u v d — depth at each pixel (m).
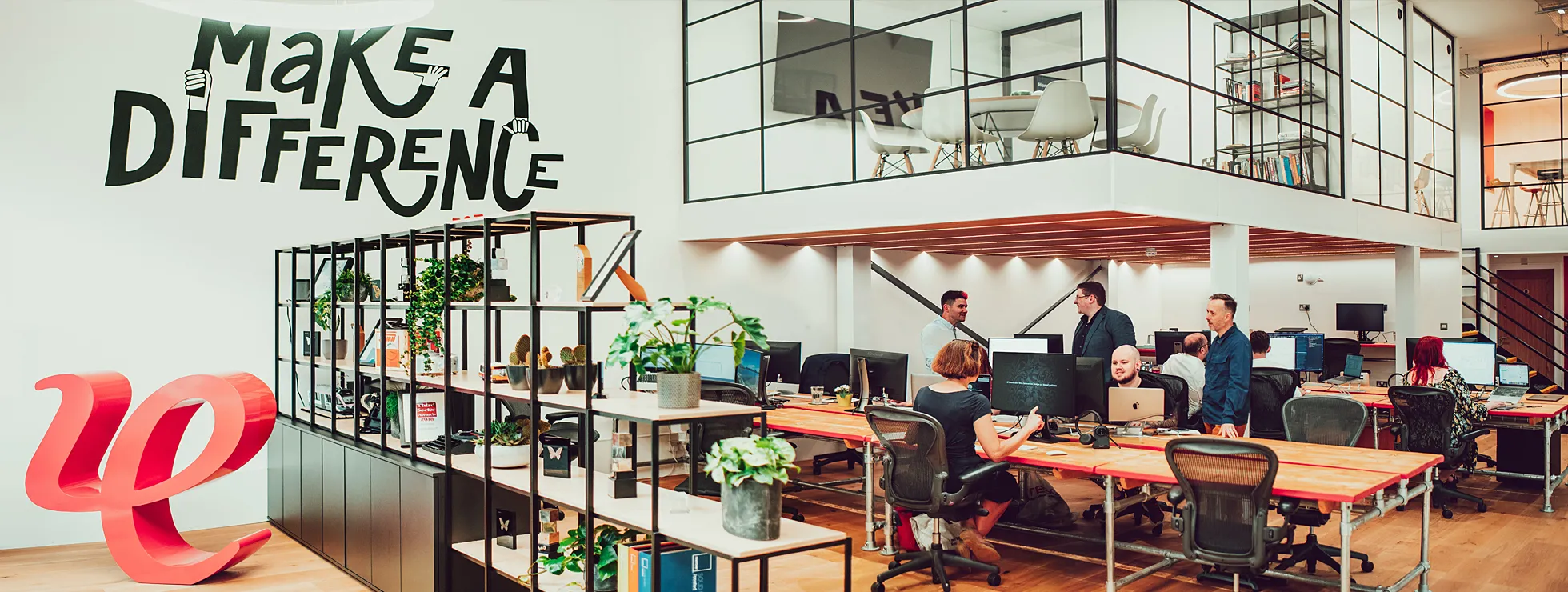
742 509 3.33
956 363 4.91
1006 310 11.91
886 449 5.07
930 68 10.53
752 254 9.13
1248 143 9.31
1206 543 4.14
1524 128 14.21
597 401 3.78
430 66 7.36
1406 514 6.77
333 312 5.63
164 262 6.46
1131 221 6.74
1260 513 3.98
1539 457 7.68
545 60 7.93
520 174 7.77
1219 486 4.07
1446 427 6.42
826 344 9.65
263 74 6.76
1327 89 9.12
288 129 6.84
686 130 8.80
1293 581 5.06
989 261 11.66
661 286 8.56
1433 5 11.16
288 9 5.34
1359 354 11.20
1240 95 9.38
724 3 9.04
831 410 6.91
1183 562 5.47
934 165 8.03
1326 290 13.06
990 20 10.84
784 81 9.54
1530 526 6.40
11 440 6.03
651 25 8.62
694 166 8.88
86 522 6.27
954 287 11.15
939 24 10.55
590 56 8.20
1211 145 9.99
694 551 3.68
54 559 5.82
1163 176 6.35
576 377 4.04
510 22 7.74
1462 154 14.47
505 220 4.13
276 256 6.60
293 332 6.37
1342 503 3.96
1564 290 13.97
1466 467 7.30
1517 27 12.10
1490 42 12.85
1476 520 6.57
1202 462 4.08
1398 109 10.80
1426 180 11.58
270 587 5.18
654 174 8.59
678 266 8.70
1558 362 14.04
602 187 8.23
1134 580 5.05
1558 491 7.58
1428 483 4.65
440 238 4.90
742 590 4.76
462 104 7.51
